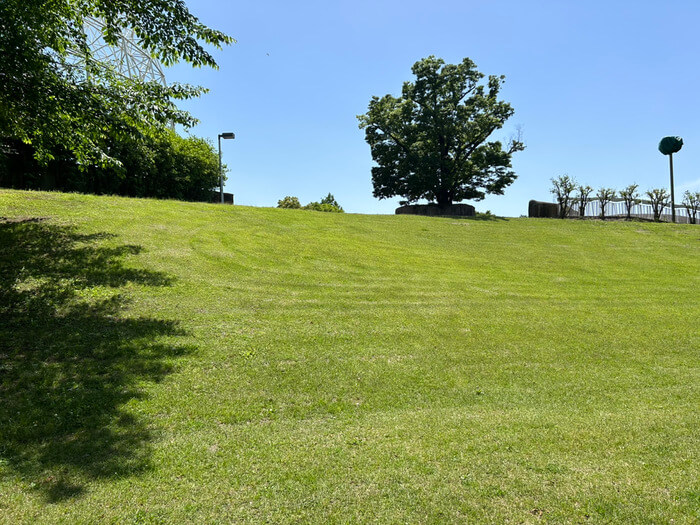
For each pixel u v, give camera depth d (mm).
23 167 20594
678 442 5105
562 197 33156
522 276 14750
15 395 5688
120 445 4801
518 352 8383
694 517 3770
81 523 3602
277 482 4227
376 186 37844
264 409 5863
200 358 7234
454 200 37938
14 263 10219
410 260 15594
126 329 8031
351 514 3803
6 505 3762
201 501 3920
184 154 27266
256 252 14156
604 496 4047
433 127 34406
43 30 9570
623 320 10594
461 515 3801
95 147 10828
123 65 36719
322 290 11516
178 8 9844
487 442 5062
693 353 8609
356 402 6227
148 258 11922
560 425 5555
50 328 7766
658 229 25016
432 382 6961
